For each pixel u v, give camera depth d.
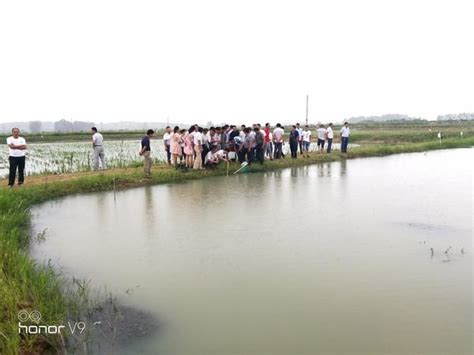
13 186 15.30
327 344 5.28
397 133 56.41
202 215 12.09
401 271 7.57
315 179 18.94
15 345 4.81
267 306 6.34
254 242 9.41
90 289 7.02
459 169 22.44
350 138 53.34
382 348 5.16
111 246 9.31
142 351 5.22
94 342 5.44
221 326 5.78
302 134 26.91
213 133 20.77
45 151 37.47
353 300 6.45
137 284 7.21
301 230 10.33
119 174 18.20
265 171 21.88
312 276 7.40
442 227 10.47
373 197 14.51
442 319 5.83
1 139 56.59
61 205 13.79
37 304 5.75
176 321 5.94
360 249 8.84
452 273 7.45
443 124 93.31
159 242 9.55
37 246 9.36
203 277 7.46
